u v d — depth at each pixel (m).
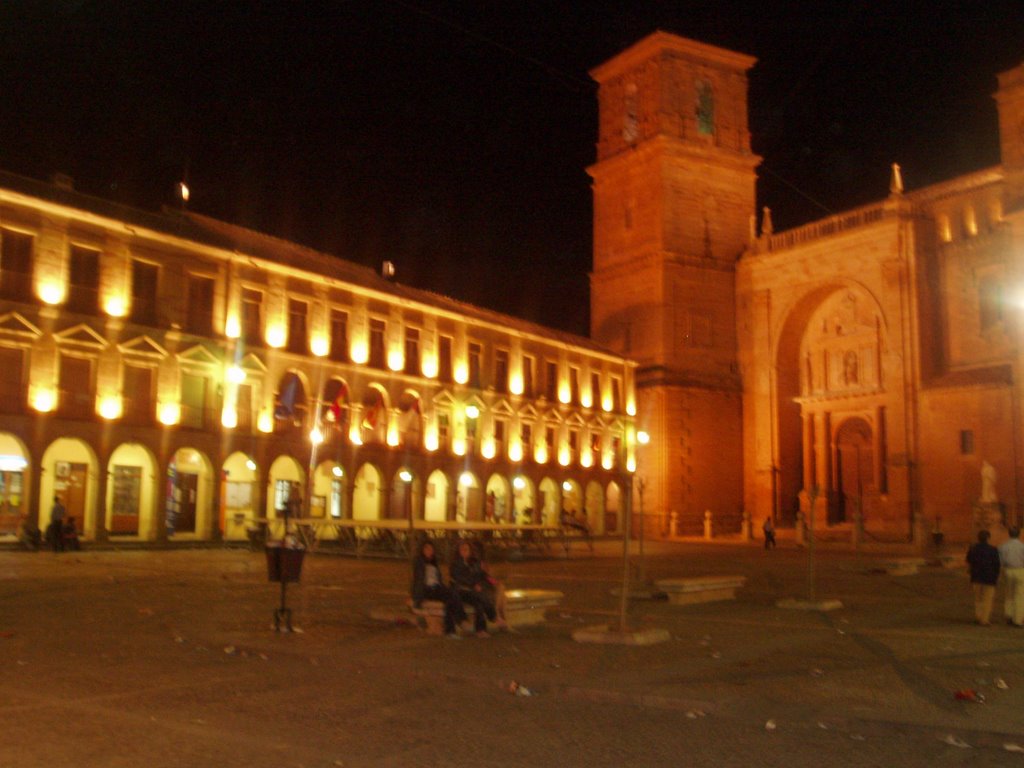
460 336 55.59
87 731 9.46
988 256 54.50
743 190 69.81
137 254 40.34
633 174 69.00
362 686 11.94
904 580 29.91
